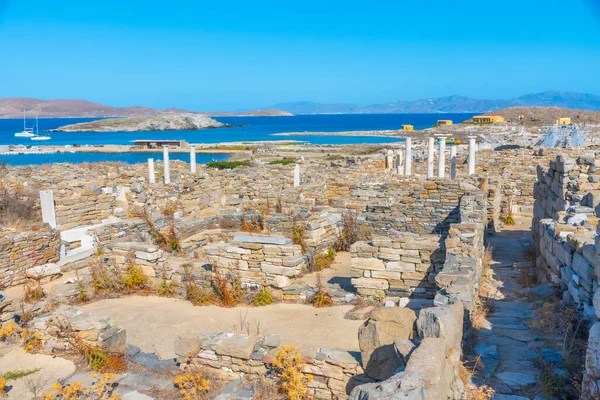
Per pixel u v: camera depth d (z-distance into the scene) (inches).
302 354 319.6
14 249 576.1
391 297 455.2
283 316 435.2
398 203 794.2
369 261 468.1
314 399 297.1
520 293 454.3
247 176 1336.1
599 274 311.7
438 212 767.7
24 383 321.4
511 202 1014.4
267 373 309.0
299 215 652.1
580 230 406.3
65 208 850.1
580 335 333.4
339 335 386.6
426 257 452.4
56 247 631.2
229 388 297.9
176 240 620.1
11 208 874.1
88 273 550.0
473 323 358.0
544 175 679.1
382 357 277.1
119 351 346.0
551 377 275.7
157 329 412.8
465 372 281.3
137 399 295.6
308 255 565.9
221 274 492.4
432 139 1357.0
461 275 369.7
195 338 327.3
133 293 511.8
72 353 357.1
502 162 1343.5
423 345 236.8
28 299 506.9
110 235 674.2
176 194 1007.0
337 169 1498.5
